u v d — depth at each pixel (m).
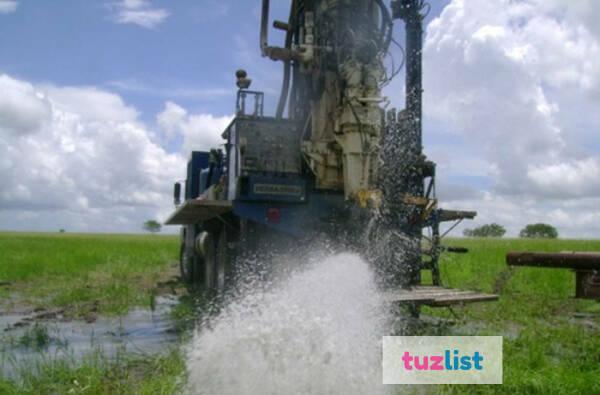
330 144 7.78
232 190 8.13
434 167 7.86
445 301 5.74
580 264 4.16
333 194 7.87
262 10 8.42
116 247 28.34
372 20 7.93
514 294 10.05
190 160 12.91
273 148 7.89
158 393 4.25
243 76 8.22
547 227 59.75
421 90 8.27
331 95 7.88
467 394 4.30
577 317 8.27
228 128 8.71
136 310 8.86
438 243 7.55
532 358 5.20
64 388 4.53
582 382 4.48
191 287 11.13
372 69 7.52
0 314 8.66
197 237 10.68
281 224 7.73
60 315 8.38
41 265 16.39
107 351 5.86
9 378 4.80
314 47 7.91
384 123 7.95
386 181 7.80
